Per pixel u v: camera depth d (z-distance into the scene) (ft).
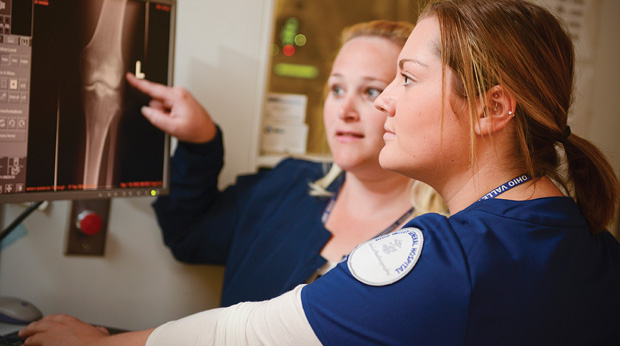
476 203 2.40
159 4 3.71
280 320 2.33
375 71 3.68
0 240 3.99
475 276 2.09
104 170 3.63
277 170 4.50
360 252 2.37
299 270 3.72
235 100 4.86
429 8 2.56
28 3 3.17
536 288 2.16
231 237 4.49
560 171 2.70
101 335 3.20
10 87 3.16
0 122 3.14
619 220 5.30
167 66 3.84
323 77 6.02
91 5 3.41
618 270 2.51
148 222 4.84
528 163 2.38
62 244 4.66
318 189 4.14
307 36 6.08
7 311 3.66
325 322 2.24
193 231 4.53
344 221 3.91
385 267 2.23
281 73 5.95
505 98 2.33
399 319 2.13
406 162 2.48
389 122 2.60
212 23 4.74
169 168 3.94
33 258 4.65
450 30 2.36
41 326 3.24
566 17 5.25
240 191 4.55
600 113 5.44
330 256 3.77
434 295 2.10
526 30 2.38
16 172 3.24
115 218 4.76
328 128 3.87
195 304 5.02
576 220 2.43
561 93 2.47
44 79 3.28
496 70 2.31
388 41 3.80
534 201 2.35
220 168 4.35
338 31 6.13
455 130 2.38
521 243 2.23
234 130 4.89
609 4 5.33
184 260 4.65
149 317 4.94
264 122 5.07
